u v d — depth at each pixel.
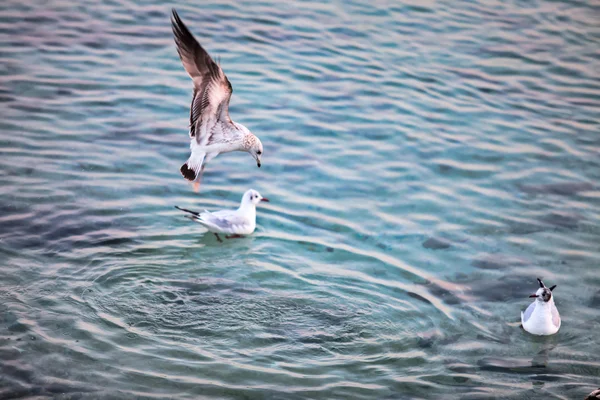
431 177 18.00
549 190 17.75
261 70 21.34
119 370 12.02
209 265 14.95
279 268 14.99
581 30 24.44
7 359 12.02
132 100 19.84
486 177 18.09
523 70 22.33
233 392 11.73
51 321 12.96
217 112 12.41
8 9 23.25
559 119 20.33
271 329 13.22
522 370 12.66
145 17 23.52
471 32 24.02
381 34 23.59
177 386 11.77
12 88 19.72
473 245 15.95
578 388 12.29
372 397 11.81
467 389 12.12
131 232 15.70
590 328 13.85
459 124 19.89
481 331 13.59
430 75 21.83
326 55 22.33
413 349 13.01
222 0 24.83
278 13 24.33
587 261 15.59
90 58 21.28
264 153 18.42
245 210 16.08
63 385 11.63
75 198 16.42
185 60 11.73
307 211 16.77
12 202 16.05
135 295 13.84
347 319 13.62
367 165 18.27
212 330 13.09
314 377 12.16
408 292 14.47
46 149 17.81
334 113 19.97
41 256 14.61
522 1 26.12
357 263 15.26
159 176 17.48
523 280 15.00
